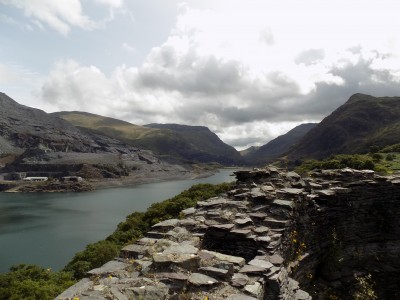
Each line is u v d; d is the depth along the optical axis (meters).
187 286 9.23
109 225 100.88
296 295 12.60
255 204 17.38
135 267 10.35
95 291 8.52
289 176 22.16
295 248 16.42
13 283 30.97
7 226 100.56
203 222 15.47
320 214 19.34
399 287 20.41
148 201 157.25
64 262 65.69
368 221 21.38
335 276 19.11
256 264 11.36
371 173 23.39
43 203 155.38
